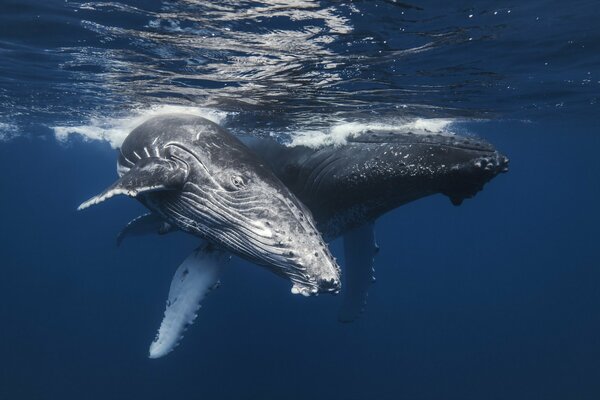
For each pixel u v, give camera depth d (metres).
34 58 11.54
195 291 7.95
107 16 9.02
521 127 27.67
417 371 36.03
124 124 17.42
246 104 13.86
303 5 8.23
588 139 40.97
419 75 12.11
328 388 30.89
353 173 7.31
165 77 12.16
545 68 12.95
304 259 6.33
